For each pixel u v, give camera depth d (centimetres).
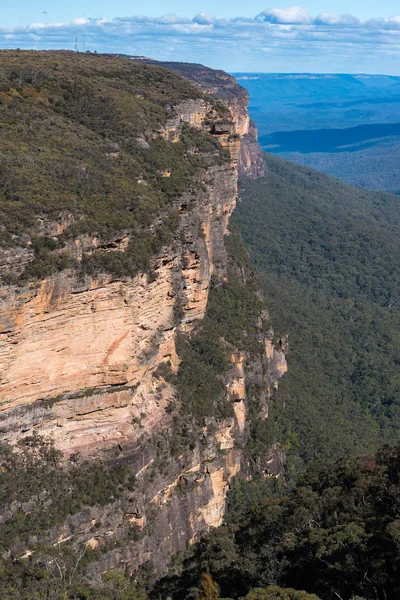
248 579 4203
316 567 3947
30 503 4203
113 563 4391
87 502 4388
